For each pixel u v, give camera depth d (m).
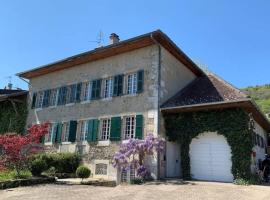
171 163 14.45
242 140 12.32
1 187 11.24
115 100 15.91
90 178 15.16
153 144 13.14
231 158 12.48
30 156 14.38
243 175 11.99
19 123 21.28
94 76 17.42
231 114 12.82
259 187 10.89
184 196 9.25
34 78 21.45
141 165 13.27
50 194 10.08
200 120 13.59
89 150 16.33
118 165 13.64
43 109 19.86
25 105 21.42
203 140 13.66
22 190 10.97
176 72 16.45
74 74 18.64
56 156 15.72
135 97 15.10
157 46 14.98
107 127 16.08
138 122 14.55
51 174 14.73
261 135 18.19
